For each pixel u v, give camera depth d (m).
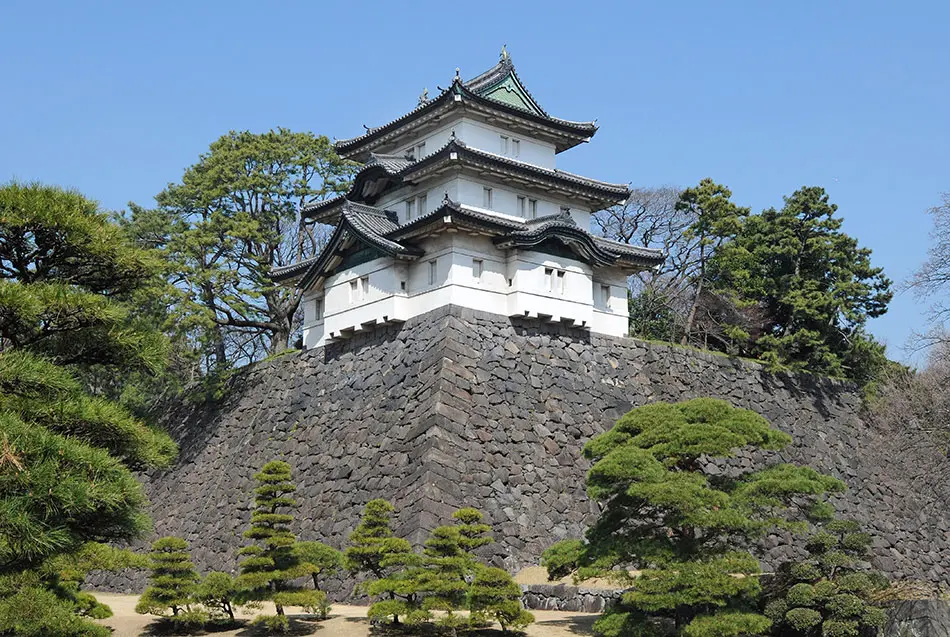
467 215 36.38
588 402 38.12
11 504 14.87
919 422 40.97
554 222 38.22
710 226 50.66
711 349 50.59
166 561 25.91
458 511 25.34
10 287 17.09
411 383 35.78
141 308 43.53
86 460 16.00
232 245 49.34
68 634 17.89
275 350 51.91
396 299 38.00
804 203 50.56
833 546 22.59
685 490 21.70
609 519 23.53
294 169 53.53
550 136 43.28
